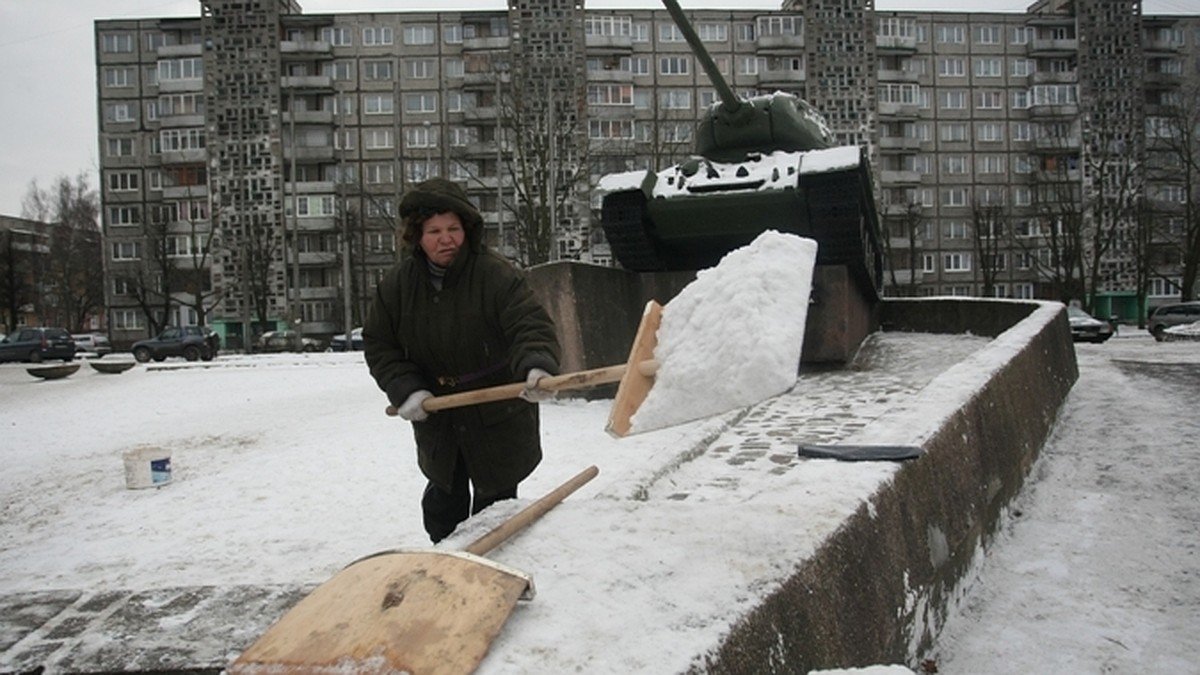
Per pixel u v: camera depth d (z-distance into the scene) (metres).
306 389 17.59
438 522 3.96
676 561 2.63
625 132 57.06
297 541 5.55
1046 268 56.97
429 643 2.01
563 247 54.22
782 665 2.32
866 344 14.38
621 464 6.87
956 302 15.95
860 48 58.16
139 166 62.41
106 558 5.50
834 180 10.88
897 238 61.81
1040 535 5.27
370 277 58.84
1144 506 5.80
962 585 4.23
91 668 3.00
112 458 10.07
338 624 2.13
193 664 3.00
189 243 60.66
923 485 3.93
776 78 59.56
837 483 3.46
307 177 59.75
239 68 58.34
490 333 3.54
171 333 40.53
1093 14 60.97
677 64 59.25
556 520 3.06
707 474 5.20
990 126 62.25
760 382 2.76
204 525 6.13
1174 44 64.56
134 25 62.28
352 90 59.00
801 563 2.63
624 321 12.08
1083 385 12.12
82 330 79.06
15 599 3.73
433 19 58.88
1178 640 3.78
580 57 55.34
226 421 12.66
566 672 1.91
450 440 3.68
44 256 78.56
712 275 3.05
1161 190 60.53
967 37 62.28
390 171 58.84
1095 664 3.58
